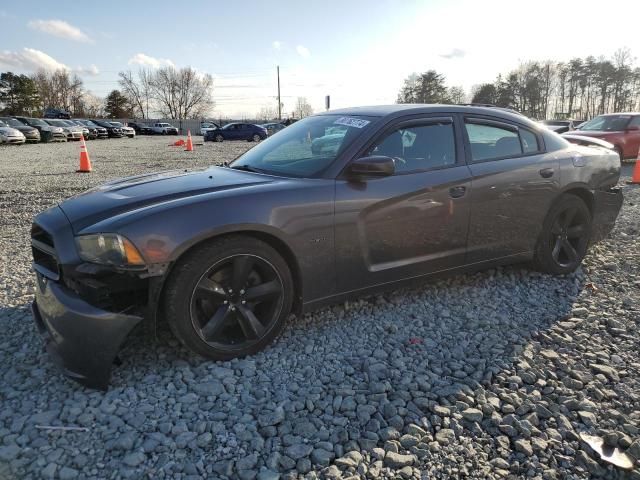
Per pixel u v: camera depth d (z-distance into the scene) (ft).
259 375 8.96
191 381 8.70
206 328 9.06
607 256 15.98
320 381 8.81
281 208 9.42
